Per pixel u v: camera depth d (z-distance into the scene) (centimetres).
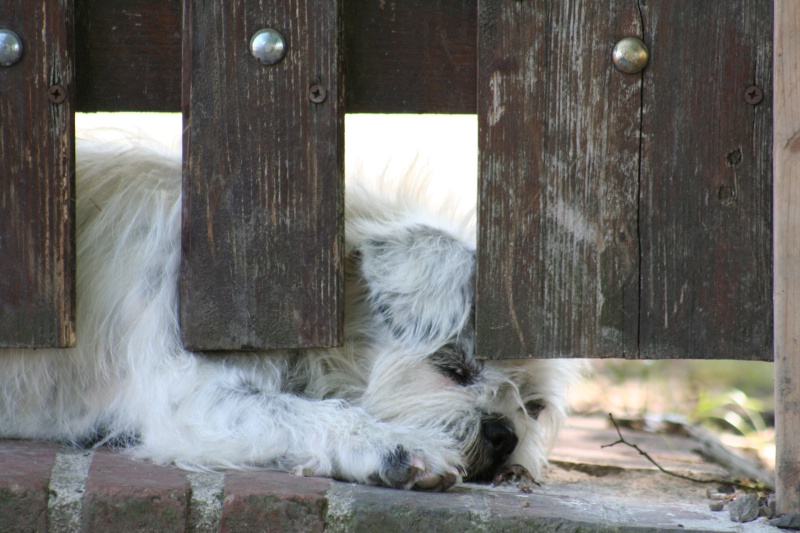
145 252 592
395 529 471
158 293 582
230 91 517
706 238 521
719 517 508
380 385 591
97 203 617
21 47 512
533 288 525
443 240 621
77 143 655
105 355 598
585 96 515
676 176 518
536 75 514
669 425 842
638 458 713
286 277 529
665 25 511
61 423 616
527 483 583
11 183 519
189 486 482
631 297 524
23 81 514
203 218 525
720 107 514
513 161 519
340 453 532
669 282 523
